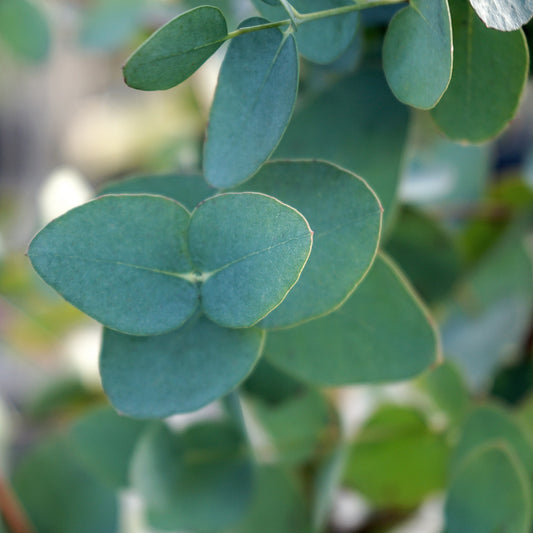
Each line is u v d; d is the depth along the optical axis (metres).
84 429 0.55
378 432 0.55
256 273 0.40
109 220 0.41
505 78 0.43
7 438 0.67
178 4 0.59
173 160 0.80
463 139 0.44
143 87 0.41
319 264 0.42
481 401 0.57
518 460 0.51
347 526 0.60
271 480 0.55
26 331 0.74
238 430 0.53
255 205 0.40
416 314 0.45
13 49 0.65
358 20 0.43
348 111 0.47
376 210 0.42
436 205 0.62
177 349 0.43
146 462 0.51
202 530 0.52
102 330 0.42
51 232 0.41
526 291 0.61
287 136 0.47
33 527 0.59
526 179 0.62
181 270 0.41
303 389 0.50
